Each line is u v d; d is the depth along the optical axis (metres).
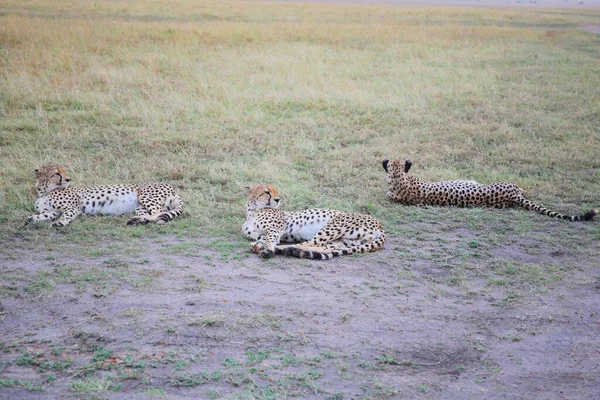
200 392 4.98
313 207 9.90
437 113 16.11
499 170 12.20
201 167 11.53
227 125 14.33
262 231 8.35
